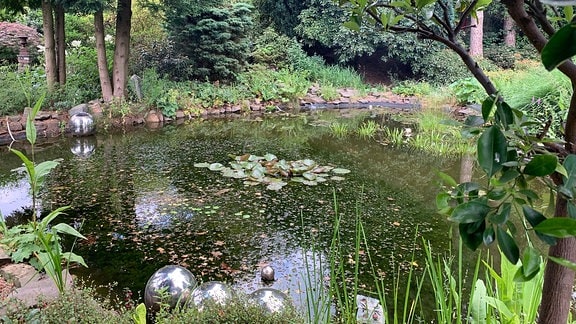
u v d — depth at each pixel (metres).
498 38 12.83
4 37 9.38
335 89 10.70
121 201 3.90
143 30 10.76
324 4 11.87
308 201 3.91
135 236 3.20
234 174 4.66
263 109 9.56
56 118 6.79
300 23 12.29
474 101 8.56
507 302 1.44
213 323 1.58
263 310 1.65
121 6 7.56
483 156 0.59
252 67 10.48
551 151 0.69
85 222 3.45
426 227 3.33
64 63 7.62
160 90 8.16
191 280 2.32
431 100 9.48
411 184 4.44
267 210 3.69
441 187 0.79
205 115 8.73
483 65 11.27
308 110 9.62
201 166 4.98
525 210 0.54
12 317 1.58
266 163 4.95
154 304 2.24
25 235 2.48
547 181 0.59
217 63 9.56
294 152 5.80
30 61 9.57
